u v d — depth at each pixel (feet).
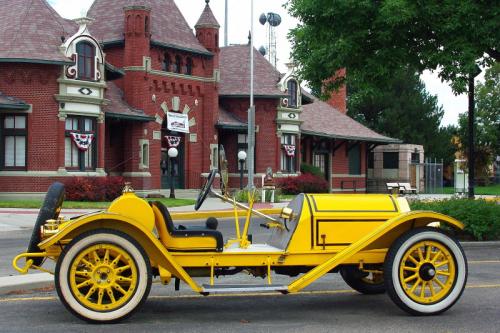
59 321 24.94
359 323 24.97
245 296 30.32
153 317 25.89
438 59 53.98
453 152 219.82
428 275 25.96
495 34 53.01
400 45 56.80
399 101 209.36
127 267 24.54
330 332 23.50
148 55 110.42
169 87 115.03
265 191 103.14
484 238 52.44
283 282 33.40
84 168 98.27
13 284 30.81
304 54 62.54
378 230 25.57
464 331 23.72
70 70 95.20
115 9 116.47
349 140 155.84
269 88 130.00
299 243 26.32
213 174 26.84
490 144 213.66
